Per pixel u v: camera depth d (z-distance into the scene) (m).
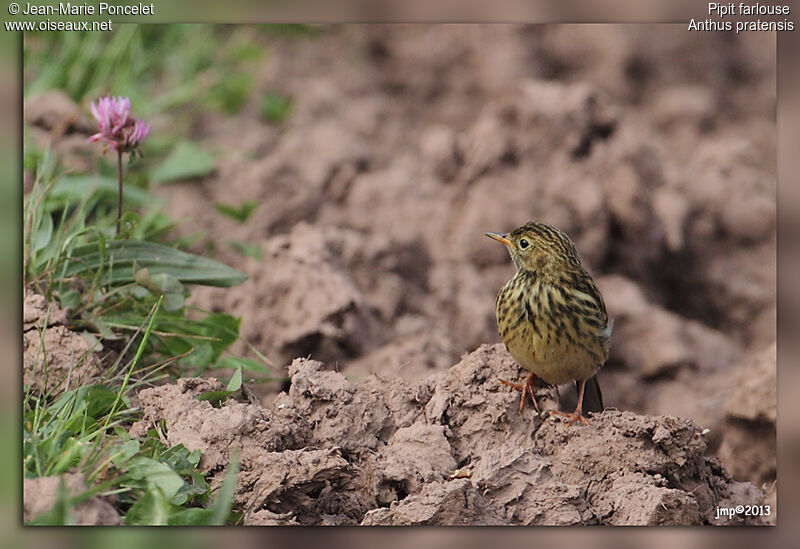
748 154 15.27
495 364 8.37
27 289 8.91
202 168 13.44
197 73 16.00
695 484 7.90
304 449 7.61
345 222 13.45
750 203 14.39
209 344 9.49
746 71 18.08
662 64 17.70
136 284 9.09
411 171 14.00
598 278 13.34
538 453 7.94
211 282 9.47
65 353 8.38
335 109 16.48
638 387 12.70
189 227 12.68
